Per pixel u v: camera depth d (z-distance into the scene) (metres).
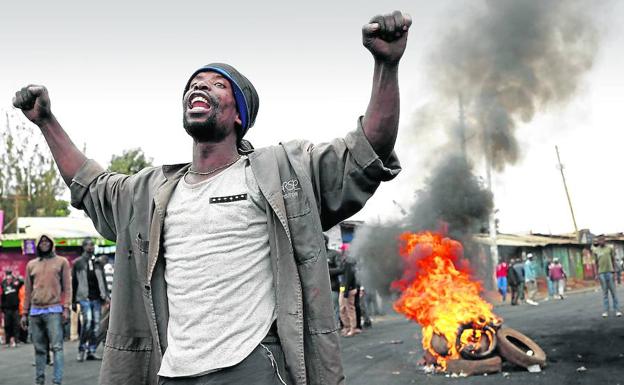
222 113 1.84
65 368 8.38
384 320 16.14
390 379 6.55
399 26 1.59
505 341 6.80
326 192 1.78
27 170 36.72
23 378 7.53
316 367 1.68
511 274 19.14
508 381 6.16
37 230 18.30
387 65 1.65
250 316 1.69
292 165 1.77
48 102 2.06
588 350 7.92
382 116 1.67
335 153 1.76
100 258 9.47
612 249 12.70
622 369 6.46
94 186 2.05
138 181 1.95
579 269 37.56
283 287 1.70
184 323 1.71
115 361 1.85
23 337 13.13
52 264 6.62
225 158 1.87
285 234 1.72
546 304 18.25
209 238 1.74
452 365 6.77
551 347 8.38
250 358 1.65
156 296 1.81
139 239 1.87
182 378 1.68
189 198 1.81
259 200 1.76
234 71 1.92
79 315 9.30
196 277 1.72
